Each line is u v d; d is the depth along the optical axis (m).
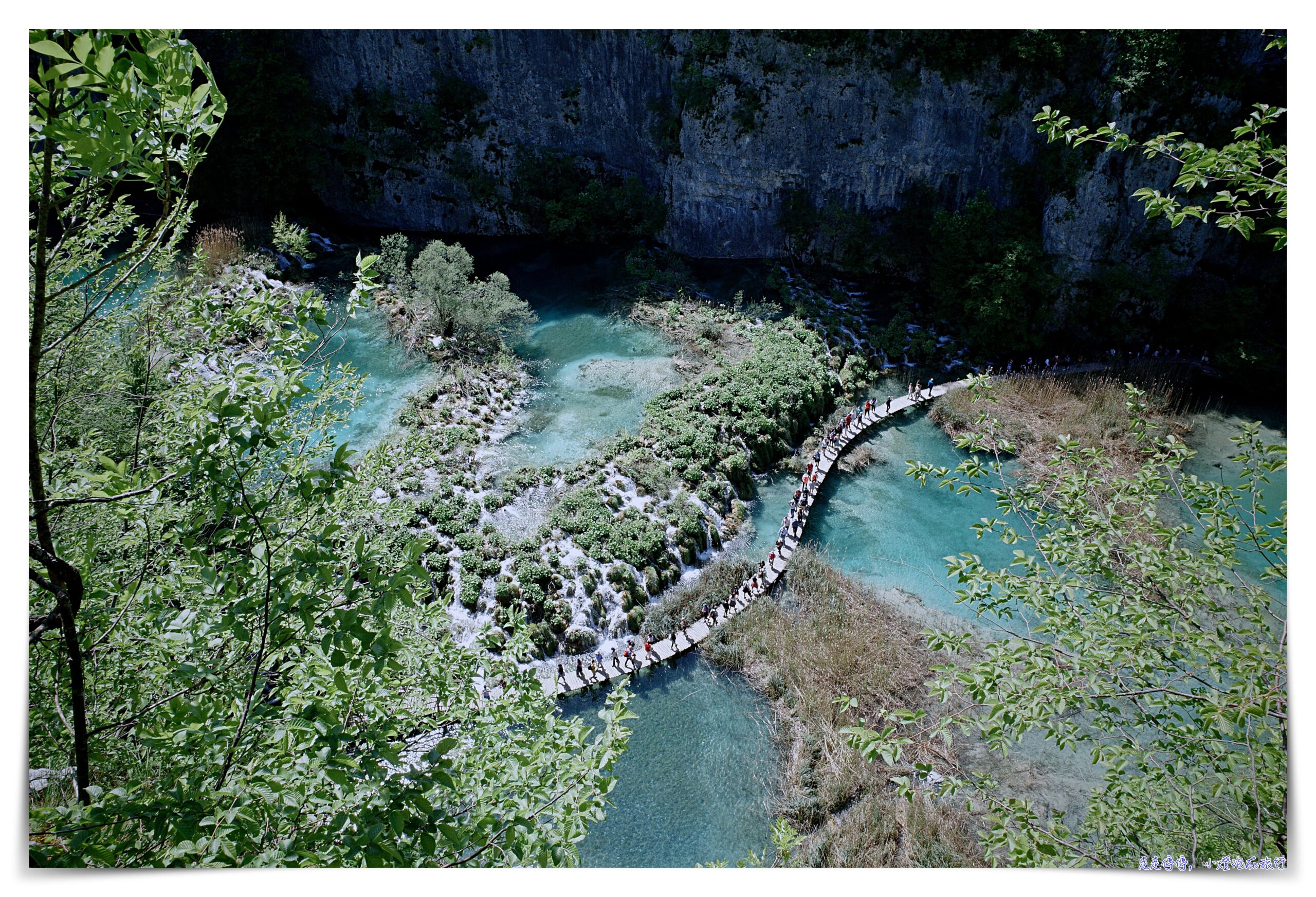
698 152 47.59
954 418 38.44
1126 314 42.66
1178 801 10.52
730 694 25.91
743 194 48.56
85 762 7.40
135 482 7.42
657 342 43.81
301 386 7.68
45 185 5.85
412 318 41.97
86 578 9.25
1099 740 23.00
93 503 9.88
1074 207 41.50
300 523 10.06
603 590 28.84
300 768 7.05
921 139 44.50
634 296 47.28
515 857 8.12
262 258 44.16
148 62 5.78
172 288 15.13
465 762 9.70
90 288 13.52
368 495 14.41
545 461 34.78
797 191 47.88
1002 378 40.78
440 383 37.91
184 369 14.79
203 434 7.33
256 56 45.59
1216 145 38.50
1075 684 9.99
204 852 6.56
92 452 11.85
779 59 44.34
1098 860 10.82
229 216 47.22
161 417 13.78
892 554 31.39
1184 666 11.57
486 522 30.98
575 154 51.00
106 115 5.75
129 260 13.95
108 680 9.74
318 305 8.84
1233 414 38.59
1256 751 9.44
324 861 6.84
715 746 24.22
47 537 6.80
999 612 11.74
